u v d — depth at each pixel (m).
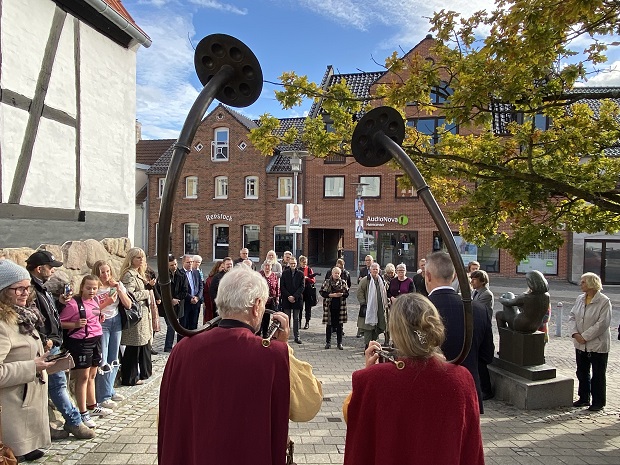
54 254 5.25
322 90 6.08
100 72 6.27
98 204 6.27
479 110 5.02
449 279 2.99
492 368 6.39
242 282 1.99
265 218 26.39
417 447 1.76
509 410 5.66
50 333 3.89
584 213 5.47
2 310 3.27
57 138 5.45
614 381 7.09
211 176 27.12
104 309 5.21
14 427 3.30
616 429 5.02
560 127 5.45
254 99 1.82
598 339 5.56
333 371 7.21
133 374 5.97
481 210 5.60
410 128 6.13
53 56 5.36
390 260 24.38
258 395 1.77
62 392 4.27
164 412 1.89
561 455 4.34
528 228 5.22
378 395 1.83
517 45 4.43
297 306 9.09
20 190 4.89
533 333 6.06
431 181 6.23
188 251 28.02
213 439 1.73
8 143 4.75
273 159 26.77
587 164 5.37
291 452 2.05
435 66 5.31
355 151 2.16
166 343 7.96
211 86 1.68
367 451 1.85
